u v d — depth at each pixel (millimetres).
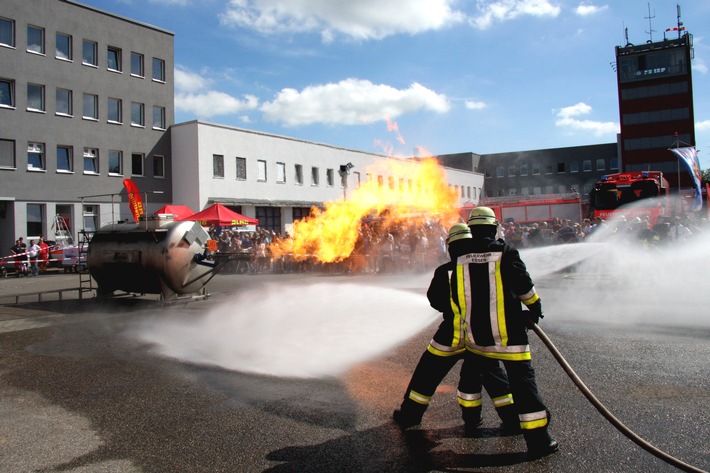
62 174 29234
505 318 3678
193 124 32531
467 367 4188
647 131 66188
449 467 3529
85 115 30594
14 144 27547
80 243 12695
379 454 3752
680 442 3807
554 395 4875
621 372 5508
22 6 27844
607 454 3658
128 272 11719
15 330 9031
